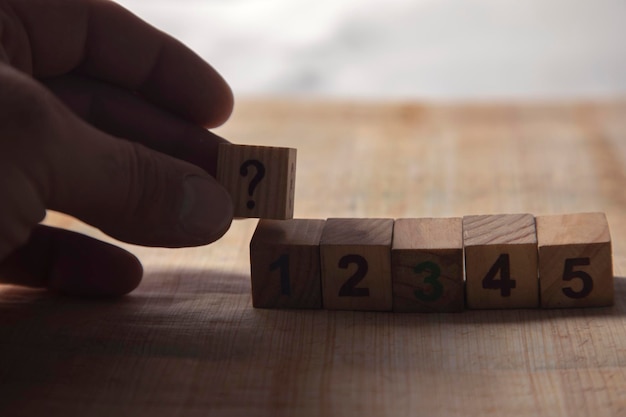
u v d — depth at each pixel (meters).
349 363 0.26
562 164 0.38
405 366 0.26
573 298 0.28
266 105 0.47
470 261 0.28
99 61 0.31
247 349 0.27
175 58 0.31
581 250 0.27
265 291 0.28
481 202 0.35
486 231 0.28
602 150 0.40
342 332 0.27
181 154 0.32
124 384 0.25
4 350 0.26
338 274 0.28
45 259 0.29
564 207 0.35
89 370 0.26
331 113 0.45
